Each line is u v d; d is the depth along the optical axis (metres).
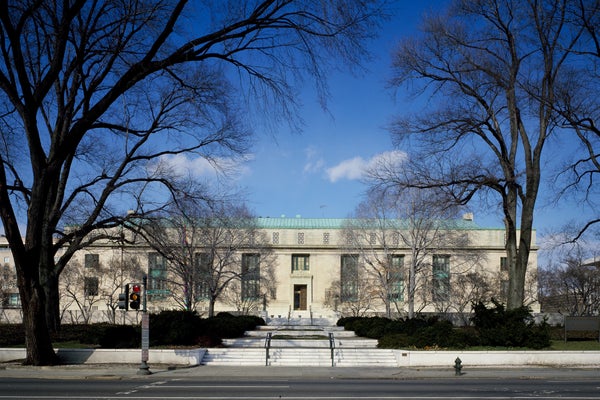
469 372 24.33
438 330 29.70
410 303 54.53
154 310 72.00
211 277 55.06
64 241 31.34
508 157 31.12
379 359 28.58
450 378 22.36
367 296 73.62
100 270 67.56
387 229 66.25
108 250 73.56
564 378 22.27
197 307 83.31
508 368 25.72
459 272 67.69
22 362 24.73
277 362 28.11
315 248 93.62
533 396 16.17
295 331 48.69
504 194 31.00
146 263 67.75
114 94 23.09
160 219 30.44
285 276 93.12
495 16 29.67
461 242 62.66
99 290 70.38
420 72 31.27
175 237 49.38
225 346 33.28
